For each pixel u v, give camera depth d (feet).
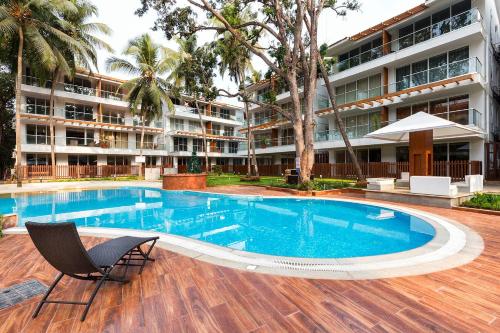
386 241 17.84
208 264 12.10
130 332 7.16
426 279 10.27
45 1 56.34
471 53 50.96
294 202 34.53
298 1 42.09
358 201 31.68
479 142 49.37
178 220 25.59
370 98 63.57
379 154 67.51
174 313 8.07
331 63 61.31
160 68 85.05
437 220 20.72
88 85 93.04
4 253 13.83
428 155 31.73
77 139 88.84
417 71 58.85
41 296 9.25
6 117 87.10
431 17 56.24
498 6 60.49
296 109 45.42
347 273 10.92
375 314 7.88
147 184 61.57
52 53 59.26
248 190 47.70
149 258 12.50
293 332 7.07
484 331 7.04
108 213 29.45
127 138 104.53
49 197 42.60
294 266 11.84
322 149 77.66
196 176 51.52
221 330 7.20
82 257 8.04
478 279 10.22
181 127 120.57
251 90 104.22
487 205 23.61
